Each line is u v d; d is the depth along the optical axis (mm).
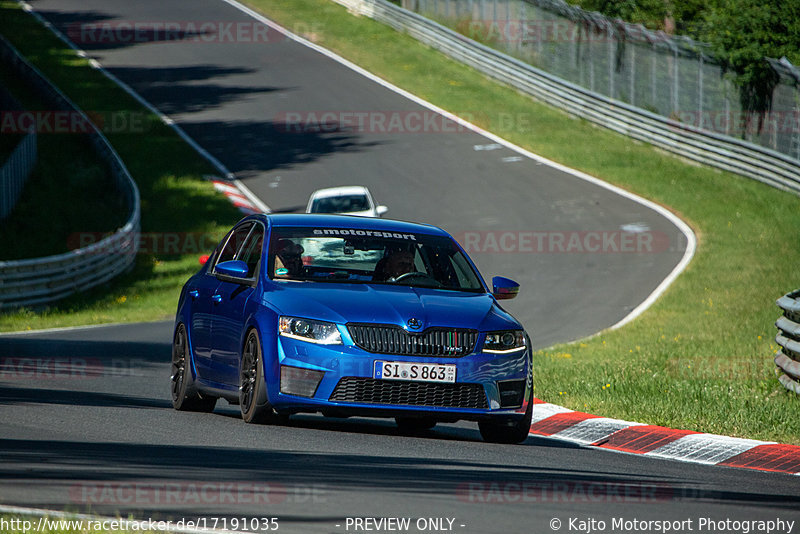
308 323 29672
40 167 145250
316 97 185125
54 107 171500
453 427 37000
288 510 19109
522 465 26375
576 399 41719
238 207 136875
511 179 140875
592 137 161125
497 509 20250
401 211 127812
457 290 32938
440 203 131125
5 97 165875
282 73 199250
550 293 93438
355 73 198875
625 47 170500
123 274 110625
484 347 30266
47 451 24453
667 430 34469
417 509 19797
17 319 83625
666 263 103375
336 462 24438
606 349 63531
